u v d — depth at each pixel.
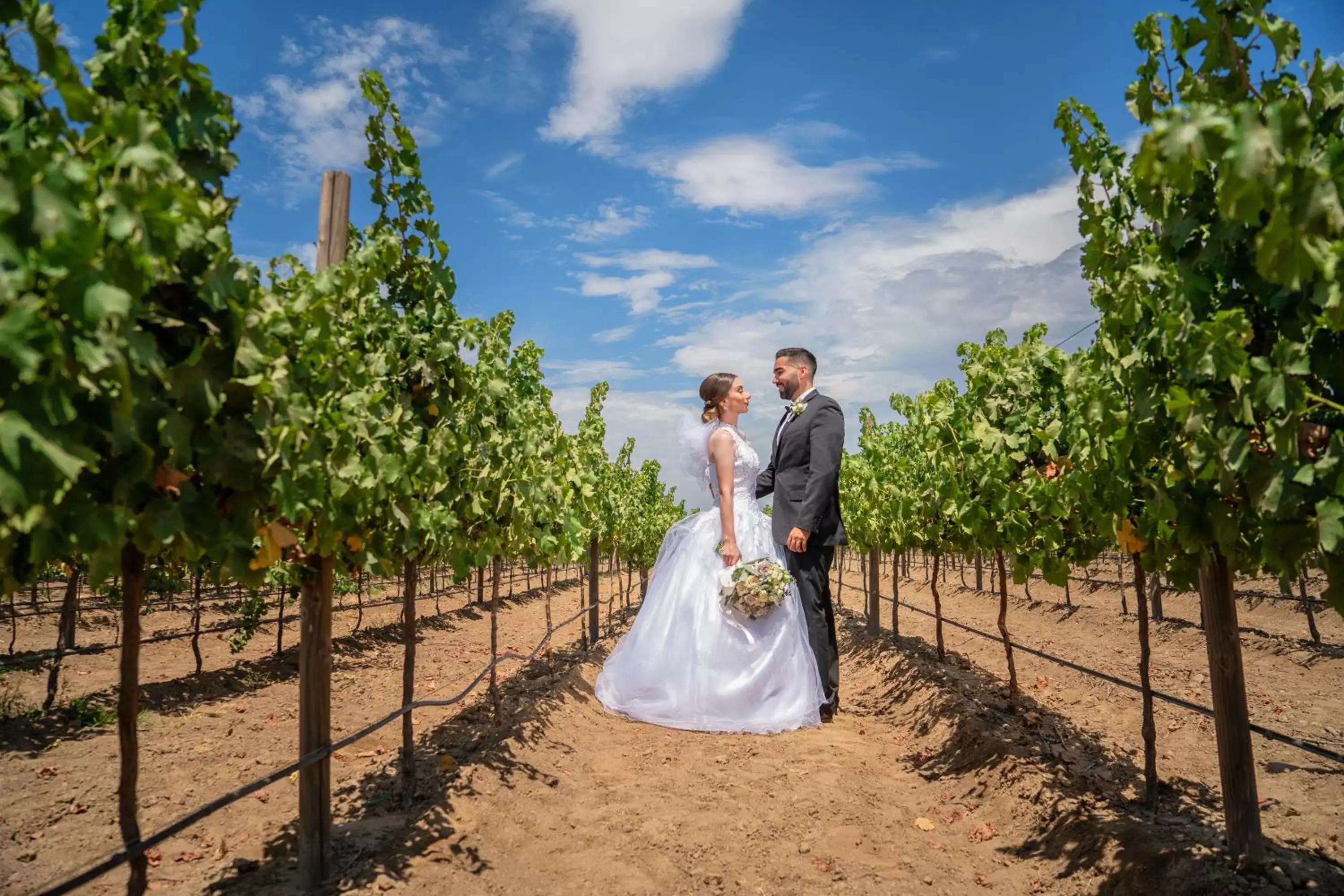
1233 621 3.14
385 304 4.14
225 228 2.30
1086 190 3.37
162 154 1.76
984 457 5.50
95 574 2.05
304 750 3.36
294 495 2.56
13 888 3.59
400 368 4.09
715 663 6.08
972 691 6.43
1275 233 1.86
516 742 5.06
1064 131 3.42
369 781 4.92
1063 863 3.59
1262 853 3.05
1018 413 5.53
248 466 2.39
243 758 5.70
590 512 9.62
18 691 7.25
